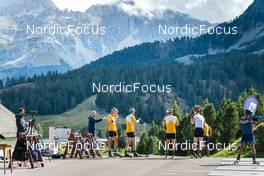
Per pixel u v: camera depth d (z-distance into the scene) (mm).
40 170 31594
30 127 35031
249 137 35906
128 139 46656
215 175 28312
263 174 29094
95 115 47094
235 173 29500
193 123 44781
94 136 46938
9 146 30219
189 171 30469
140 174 28750
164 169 31797
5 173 29219
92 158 45188
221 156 51094
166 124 44844
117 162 38062
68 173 29469
